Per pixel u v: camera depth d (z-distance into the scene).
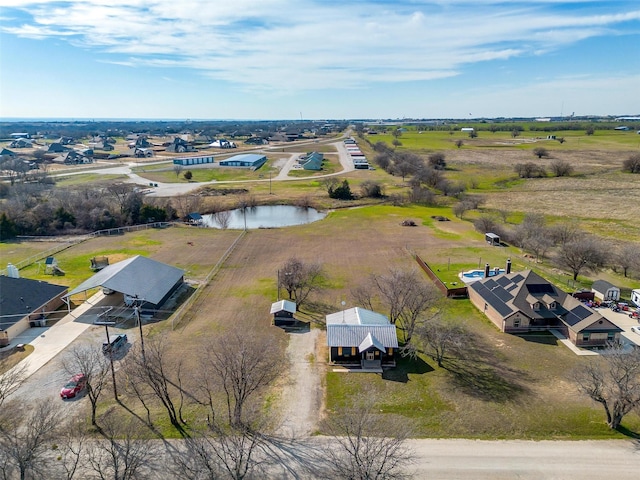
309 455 34.41
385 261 81.94
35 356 49.16
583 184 155.88
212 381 43.91
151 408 40.12
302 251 88.81
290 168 191.75
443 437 36.78
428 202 131.88
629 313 58.66
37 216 101.38
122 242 94.62
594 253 69.94
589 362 47.50
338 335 49.00
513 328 55.12
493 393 42.81
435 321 53.62
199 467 32.44
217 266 79.31
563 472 33.00
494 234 94.56
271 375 45.44
